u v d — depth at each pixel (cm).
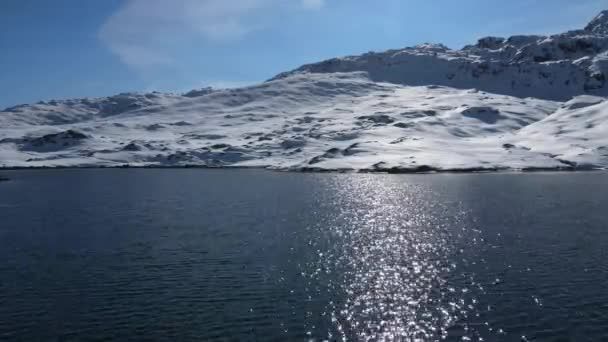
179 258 5291
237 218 7875
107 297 4100
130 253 5544
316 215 8069
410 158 19050
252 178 16712
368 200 9919
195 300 4000
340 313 3684
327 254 5366
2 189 13650
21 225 7400
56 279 4591
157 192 12356
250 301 3950
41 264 5103
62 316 3716
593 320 3491
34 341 3312
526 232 6353
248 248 5703
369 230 6669
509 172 16788
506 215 7700
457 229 6625
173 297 4075
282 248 5681
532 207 8531
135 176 18750
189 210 8912
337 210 8594
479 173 16600
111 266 5003
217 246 5828
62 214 8550
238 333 3375
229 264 5022
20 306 3919
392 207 8831
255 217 7956
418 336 3288
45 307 3897
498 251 5391
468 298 3950
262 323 3528
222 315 3684
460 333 3322
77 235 6581
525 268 4728
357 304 3853
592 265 4806
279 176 17462
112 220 7825
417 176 15775
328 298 3988
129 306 3894
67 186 14400
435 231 6512
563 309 3697
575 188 11550
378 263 4972
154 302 3969
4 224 7500
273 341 3247
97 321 3619
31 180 17025
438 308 3753
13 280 4569
